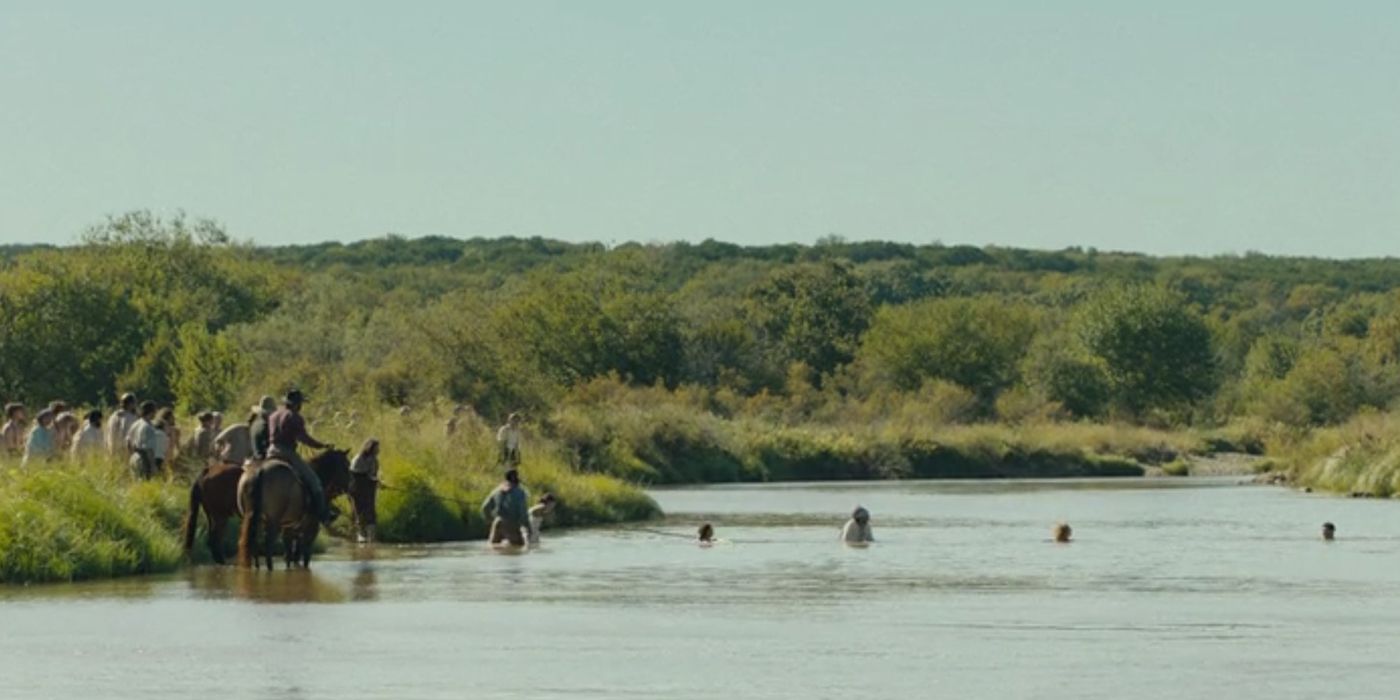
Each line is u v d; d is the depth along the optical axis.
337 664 27.28
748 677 26.22
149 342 99.38
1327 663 27.78
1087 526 62.97
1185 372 169.62
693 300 187.88
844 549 51.78
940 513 72.50
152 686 25.09
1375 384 145.88
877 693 24.92
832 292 177.50
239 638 30.08
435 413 81.75
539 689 25.06
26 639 29.81
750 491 97.50
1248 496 87.38
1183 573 43.69
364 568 44.31
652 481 106.75
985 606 35.88
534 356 134.75
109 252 139.50
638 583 40.47
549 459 73.88
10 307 103.00
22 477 42.47
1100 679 26.16
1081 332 172.00
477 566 45.12
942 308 161.00
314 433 61.12
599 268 163.62
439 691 24.84
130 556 41.94
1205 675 26.48
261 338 112.38
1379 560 47.69
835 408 142.25
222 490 44.06
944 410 143.00
